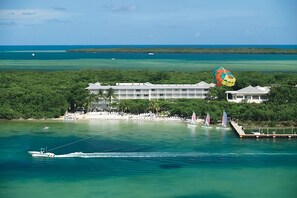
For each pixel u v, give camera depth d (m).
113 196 194.25
